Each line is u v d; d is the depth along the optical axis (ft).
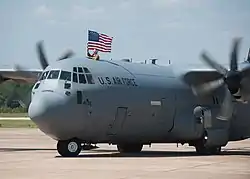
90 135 199.62
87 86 195.72
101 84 199.11
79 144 199.11
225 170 153.79
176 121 219.61
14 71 241.96
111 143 212.02
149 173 145.28
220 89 220.43
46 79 196.03
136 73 212.43
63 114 189.37
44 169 154.51
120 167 160.35
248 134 237.25
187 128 221.05
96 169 154.51
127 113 205.67
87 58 205.05
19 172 147.33
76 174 142.61
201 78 221.05
